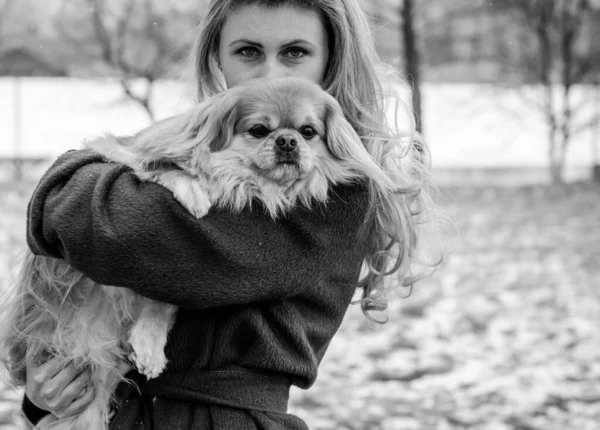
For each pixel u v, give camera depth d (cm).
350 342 812
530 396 666
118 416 254
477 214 1992
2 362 289
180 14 2575
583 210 2088
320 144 270
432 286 1003
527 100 3291
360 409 632
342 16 286
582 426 607
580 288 1091
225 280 238
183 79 320
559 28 3219
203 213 240
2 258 1117
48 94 4091
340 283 264
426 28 2836
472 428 608
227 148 268
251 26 283
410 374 723
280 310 251
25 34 2936
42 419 286
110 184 239
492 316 919
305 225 252
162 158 253
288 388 257
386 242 287
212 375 247
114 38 2747
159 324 257
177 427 244
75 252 235
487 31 3203
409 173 298
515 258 1337
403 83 317
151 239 233
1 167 3078
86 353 277
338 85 291
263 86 275
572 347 805
